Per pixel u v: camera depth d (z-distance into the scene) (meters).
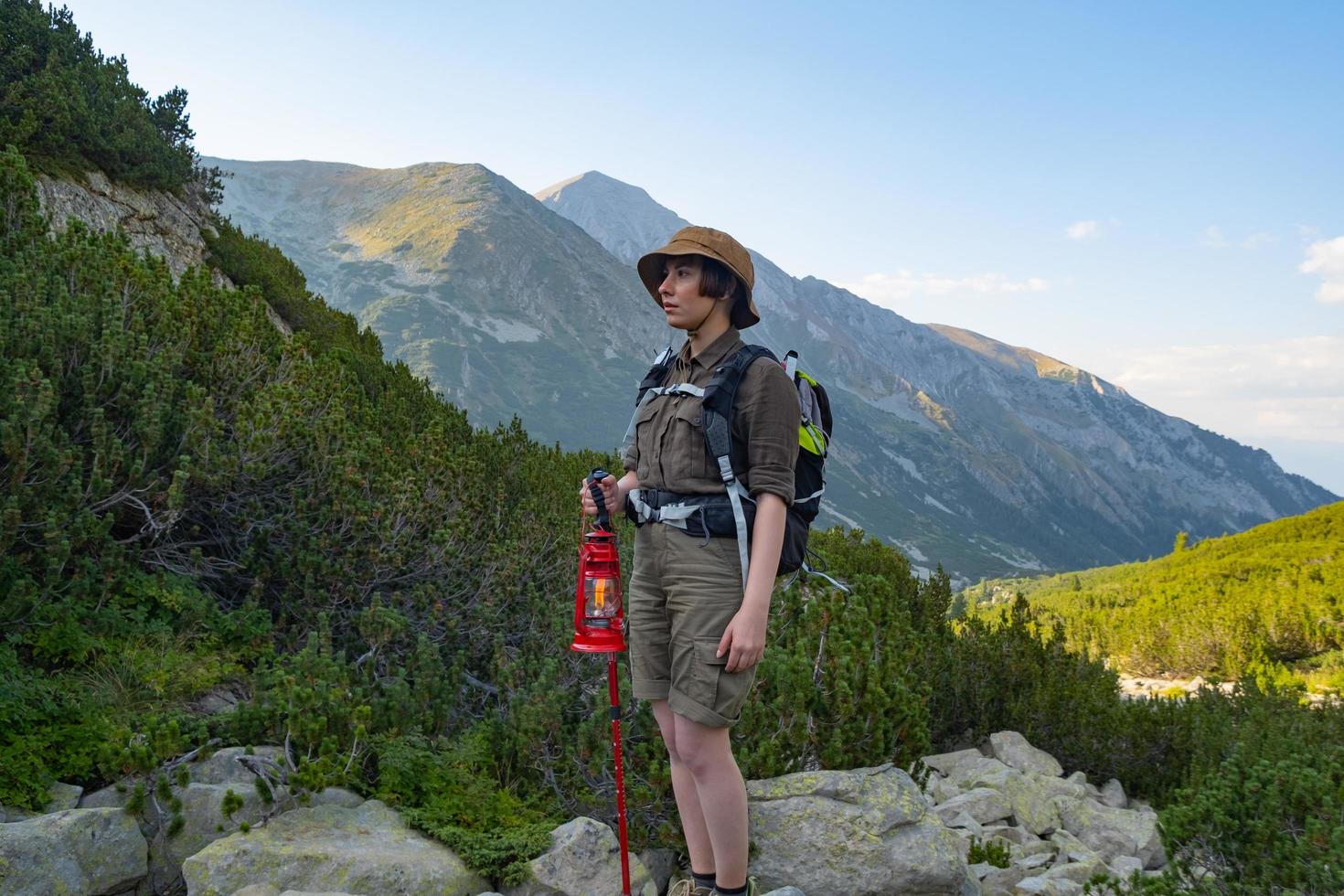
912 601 10.29
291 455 5.92
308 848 3.34
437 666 5.05
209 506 5.59
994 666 8.95
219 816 3.48
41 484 4.41
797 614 5.66
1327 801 4.47
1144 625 23.84
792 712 4.67
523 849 3.73
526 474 8.68
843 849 4.03
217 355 6.20
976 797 6.07
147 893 3.29
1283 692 11.16
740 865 2.47
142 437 4.98
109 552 4.70
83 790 3.54
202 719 4.03
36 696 3.74
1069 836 6.06
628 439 2.77
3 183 6.22
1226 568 38.66
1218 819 4.55
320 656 4.54
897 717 5.08
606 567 2.69
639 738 4.56
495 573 6.28
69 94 11.27
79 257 5.85
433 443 6.90
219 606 5.28
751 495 2.36
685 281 2.47
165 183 12.73
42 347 4.86
